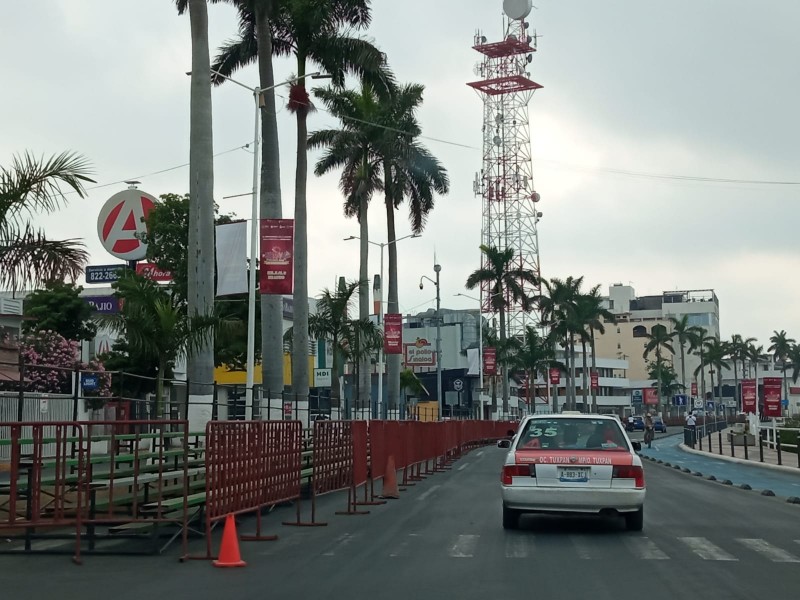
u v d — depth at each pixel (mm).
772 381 44875
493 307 85000
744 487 25359
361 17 37812
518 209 92125
